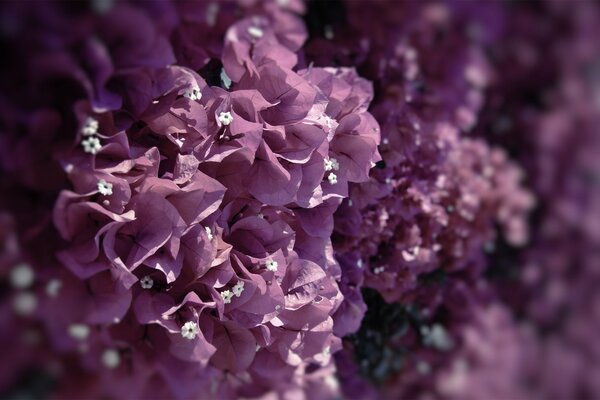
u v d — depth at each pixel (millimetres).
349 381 562
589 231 734
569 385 747
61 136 388
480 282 640
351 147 468
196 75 423
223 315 435
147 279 415
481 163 618
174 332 415
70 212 387
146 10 403
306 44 507
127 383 423
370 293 547
